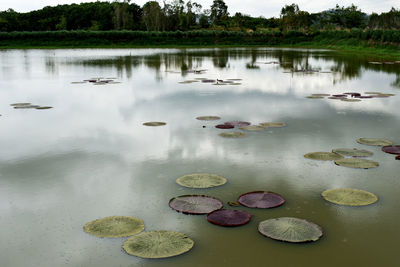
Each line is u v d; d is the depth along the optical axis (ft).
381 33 134.41
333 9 249.75
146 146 23.00
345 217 14.06
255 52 139.54
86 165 19.77
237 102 37.76
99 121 29.81
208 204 14.96
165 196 15.96
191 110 33.88
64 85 50.83
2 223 13.85
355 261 11.38
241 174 18.35
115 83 52.85
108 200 15.64
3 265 11.31
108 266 11.18
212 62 94.12
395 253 11.78
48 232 13.16
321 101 38.09
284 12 247.09
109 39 187.42
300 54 124.67
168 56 116.78
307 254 11.70
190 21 302.45
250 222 13.62
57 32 184.34
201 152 21.77
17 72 68.39
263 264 11.23
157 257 11.44
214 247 12.10
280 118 30.42
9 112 33.35
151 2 296.10
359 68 74.18
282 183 17.25
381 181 17.43
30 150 22.39
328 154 20.86
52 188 16.89
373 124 28.22
